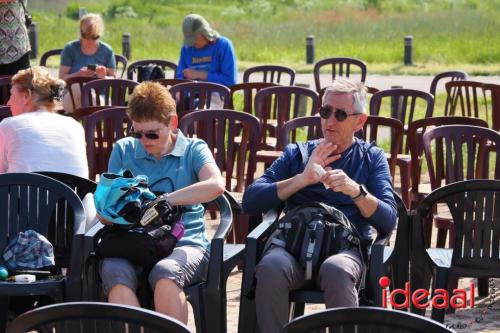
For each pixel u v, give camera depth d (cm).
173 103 1029
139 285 970
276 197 1031
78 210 1013
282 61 5550
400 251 1087
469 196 1055
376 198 1009
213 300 979
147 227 967
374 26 7675
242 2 10569
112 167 1048
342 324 661
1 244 1036
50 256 1020
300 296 967
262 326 950
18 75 1173
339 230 984
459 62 5375
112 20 9538
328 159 1030
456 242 1059
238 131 2016
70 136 1155
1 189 1034
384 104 3300
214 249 980
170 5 10506
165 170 1036
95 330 674
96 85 2025
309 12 9419
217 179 1016
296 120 1501
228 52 2241
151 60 2645
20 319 675
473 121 1528
